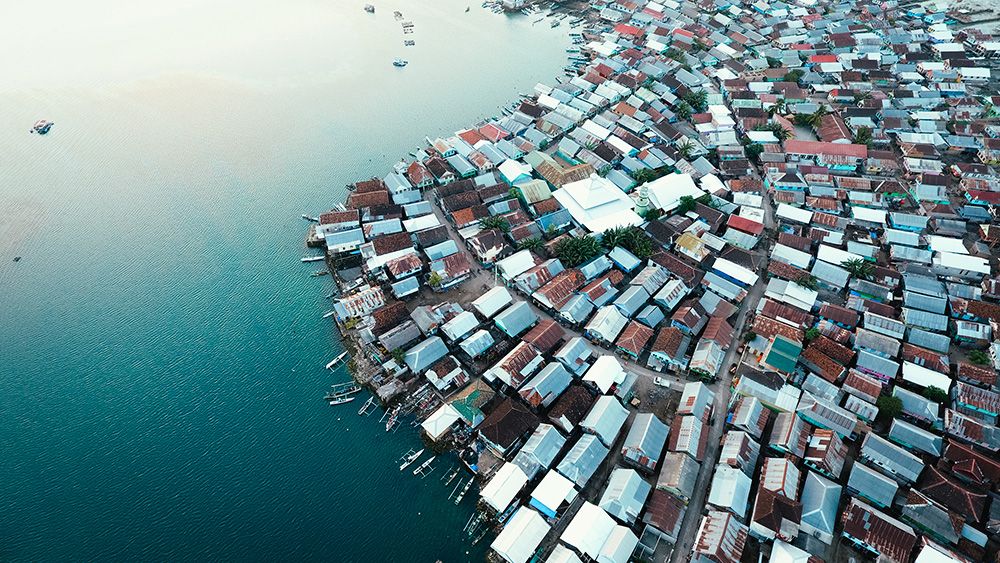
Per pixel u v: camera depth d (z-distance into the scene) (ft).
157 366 340.18
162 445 300.40
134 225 438.40
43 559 254.06
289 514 273.54
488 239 401.49
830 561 247.70
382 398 318.04
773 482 263.29
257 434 306.55
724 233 417.90
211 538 263.70
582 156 499.92
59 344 351.25
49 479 283.79
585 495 274.77
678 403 313.32
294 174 497.46
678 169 482.69
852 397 303.89
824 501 254.68
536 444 282.36
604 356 325.21
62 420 310.65
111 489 280.72
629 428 304.09
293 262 412.16
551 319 364.17
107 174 488.44
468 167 481.87
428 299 376.68
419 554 260.83
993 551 248.93
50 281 391.65
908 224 418.92
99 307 374.43
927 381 314.55
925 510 255.29
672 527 253.24
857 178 459.73
